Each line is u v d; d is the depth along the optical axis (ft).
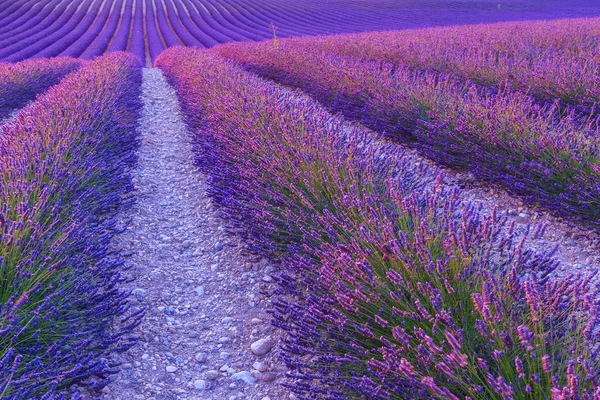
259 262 12.26
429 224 8.48
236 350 9.18
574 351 5.68
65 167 12.69
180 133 27.12
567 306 6.37
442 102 19.51
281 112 16.55
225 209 13.82
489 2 166.91
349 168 10.98
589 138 13.47
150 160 22.09
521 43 32.40
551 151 13.43
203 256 13.05
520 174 14.26
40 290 7.92
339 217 10.16
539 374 5.38
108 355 8.63
